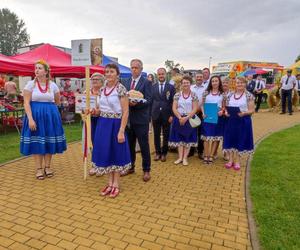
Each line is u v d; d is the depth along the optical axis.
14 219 3.61
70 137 8.84
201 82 6.46
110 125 4.18
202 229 3.47
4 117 9.52
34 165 5.78
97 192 4.50
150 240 3.22
